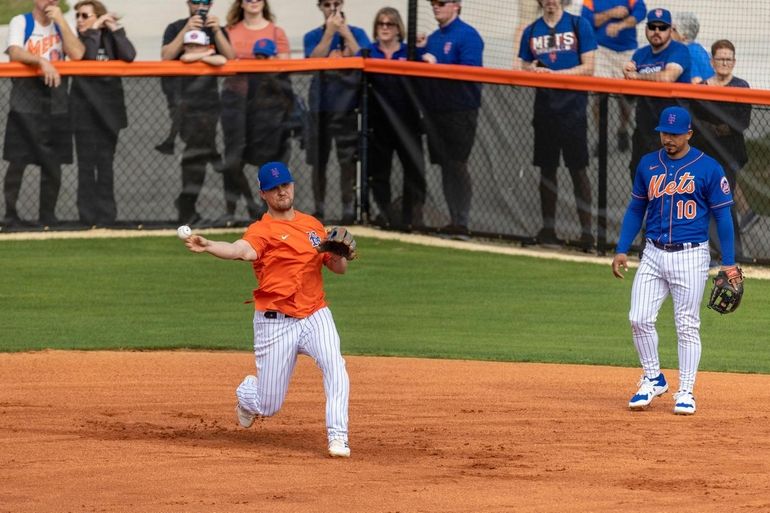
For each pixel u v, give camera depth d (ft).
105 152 174.50
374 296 148.36
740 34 192.34
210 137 176.86
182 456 76.28
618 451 79.46
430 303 144.97
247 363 112.68
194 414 91.61
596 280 158.10
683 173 92.58
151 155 175.83
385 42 185.26
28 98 170.09
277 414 92.22
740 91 160.25
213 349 119.55
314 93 179.42
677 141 92.38
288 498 65.82
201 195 178.19
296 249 76.38
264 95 177.47
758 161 161.38
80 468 72.38
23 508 63.52
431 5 177.47
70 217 175.32
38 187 173.47
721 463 75.97
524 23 178.91
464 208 176.96
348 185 183.21
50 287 148.66
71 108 171.94
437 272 161.58
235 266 163.84
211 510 63.31
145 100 174.19
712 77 169.68
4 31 233.14
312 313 77.56
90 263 161.68
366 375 107.96
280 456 77.05
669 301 150.30
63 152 173.06
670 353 123.34
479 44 178.19
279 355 77.56
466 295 149.48
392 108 179.73
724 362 118.11
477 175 175.32
